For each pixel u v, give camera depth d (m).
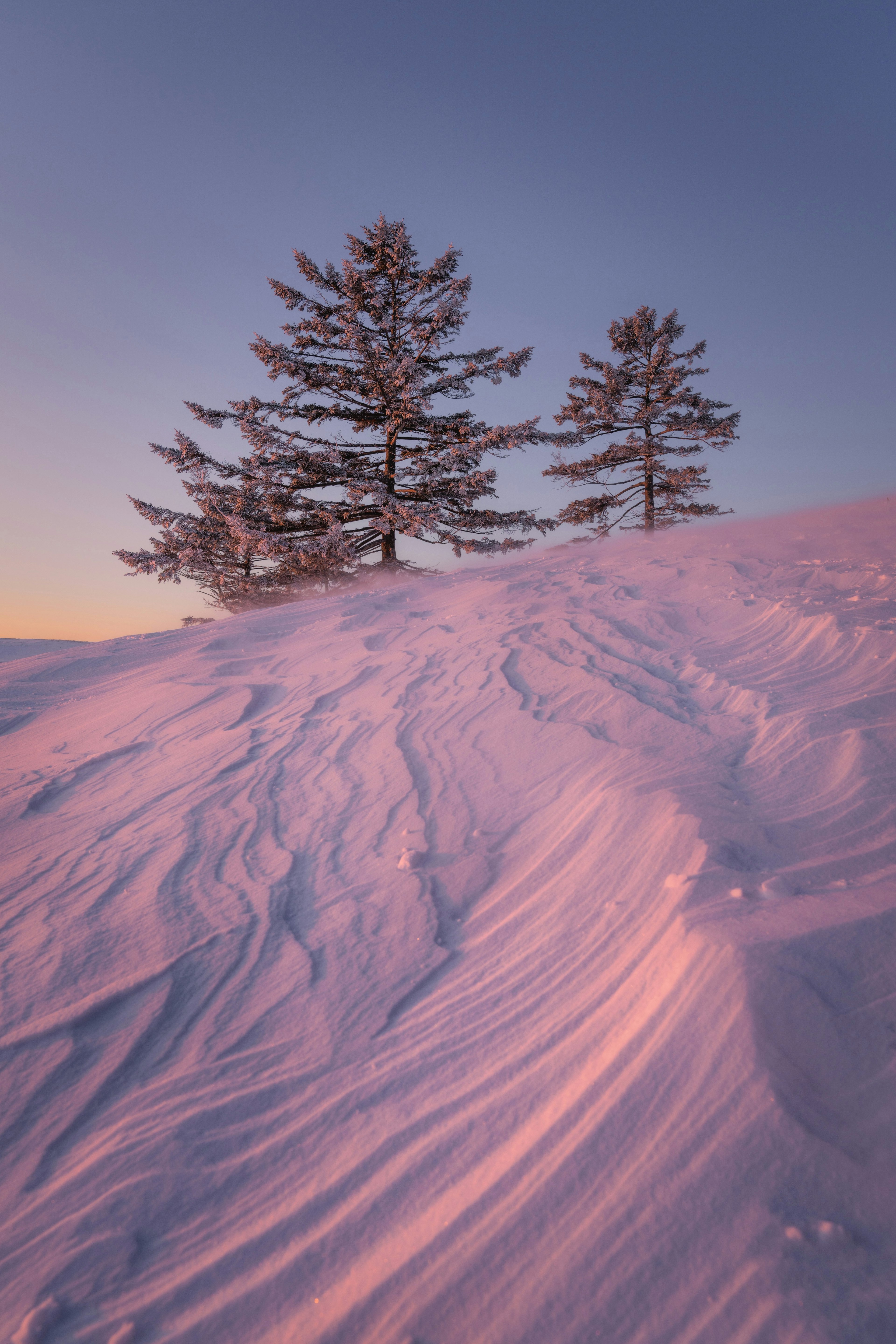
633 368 29.03
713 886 2.19
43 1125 1.83
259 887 2.95
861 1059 1.51
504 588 8.38
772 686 3.97
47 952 2.59
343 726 4.79
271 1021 2.14
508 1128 1.59
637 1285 1.18
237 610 26.62
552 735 3.94
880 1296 1.09
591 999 1.93
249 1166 1.64
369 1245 1.38
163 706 5.85
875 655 4.00
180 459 23.03
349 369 23.83
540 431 23.67
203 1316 1.30
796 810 2.64
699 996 1.72
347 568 23.84
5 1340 1.30
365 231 24.36
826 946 1.78
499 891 2.71
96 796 4.28
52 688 7.85
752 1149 1.36
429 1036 1.98
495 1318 1.19
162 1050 2.06
